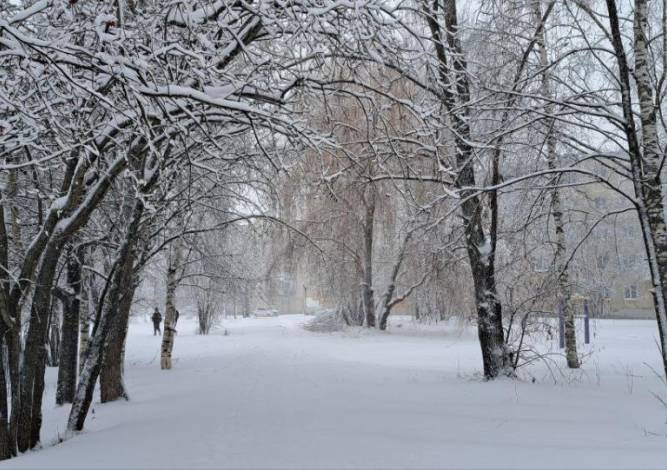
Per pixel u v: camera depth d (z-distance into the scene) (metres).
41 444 8.27
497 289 14.65
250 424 8.15
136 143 7.66
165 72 6.71
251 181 12.87
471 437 7.16
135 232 9.45
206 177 12.02
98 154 5.97
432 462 5.88
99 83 6.55
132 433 7.88
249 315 70.62
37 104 7.12
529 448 6.50
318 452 6.37
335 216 28.89
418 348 25.08
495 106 10.90
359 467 5.71
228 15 6.98
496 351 13.04
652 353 20.84
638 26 9.67
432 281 27.77
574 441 6.92
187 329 51.28
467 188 9.80
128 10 6.87
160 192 11.03
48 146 8.31
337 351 24.09
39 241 7.56
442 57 11.15
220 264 20.70
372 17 7.04
